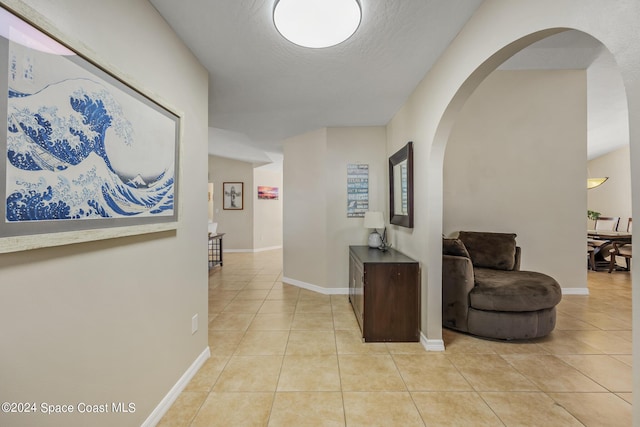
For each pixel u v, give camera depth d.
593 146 5.69
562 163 3.60
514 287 2.37
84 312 1.04
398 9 1.51
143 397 1.37
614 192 5.92
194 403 1.61
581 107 3.57
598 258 5.21
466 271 2.45
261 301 3.47
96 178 1.05
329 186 3.78
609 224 5.60
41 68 0.84
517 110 3.62
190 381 1.82
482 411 1.55
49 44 0.87
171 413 1.53
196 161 1.92
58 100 0.89
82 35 1.02
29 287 0.85
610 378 1.85
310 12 1.46
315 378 1.86
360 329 2.63
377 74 2.25
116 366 1.19
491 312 2.38
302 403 1.62
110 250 1.16
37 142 0.83
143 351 1.37
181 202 1.65
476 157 3.66
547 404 1.61
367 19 1.59
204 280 2.05
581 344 2.31
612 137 5.25
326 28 1.58
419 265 2.42
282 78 2.30
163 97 1.54
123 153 1.18
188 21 1.57
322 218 3.83
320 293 3.82
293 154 4.28
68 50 0.93
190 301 1.84
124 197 1.19
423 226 2.34
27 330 0.85
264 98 2.74
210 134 4.28
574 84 3.57
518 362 2.05
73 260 0.99
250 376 1.88
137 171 1.27
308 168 4.04
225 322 2.81
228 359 2.09
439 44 1.86
